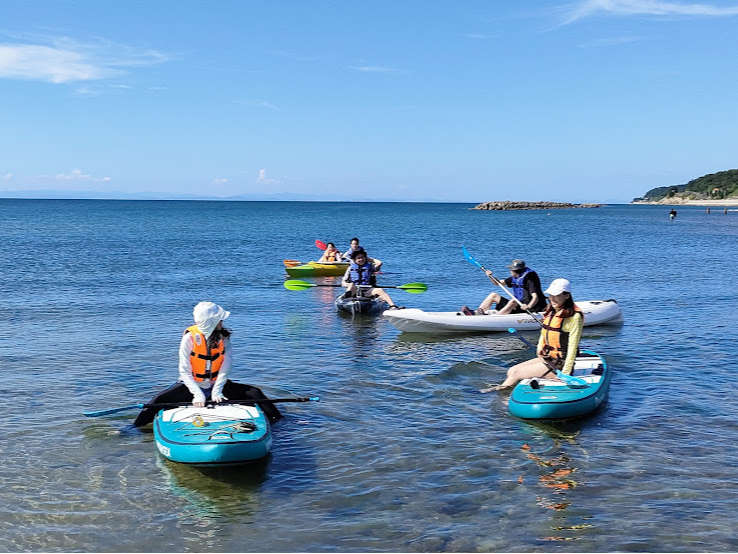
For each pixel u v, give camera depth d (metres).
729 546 4.75
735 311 14.65
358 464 6.14
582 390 7.63
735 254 31.16
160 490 5.61
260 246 35.84
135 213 100.12
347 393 8.30
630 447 6.55
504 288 12.62
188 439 5.99
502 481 5.80
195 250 32.22
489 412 7.59
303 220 78.62
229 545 4.78
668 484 5.73
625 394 8.28
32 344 10.98
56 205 159.50
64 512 5.21
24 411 7.50
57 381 8.74
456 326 12.04
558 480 5.81
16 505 5.29
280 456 6.33
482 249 34.75
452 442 6.67
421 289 15.28
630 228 60.91
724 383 8.79
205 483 5.74
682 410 7.66
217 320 6.72
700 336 11.80
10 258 26.28
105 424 7.11
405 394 8.27
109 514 5.19
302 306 15.63
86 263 24.89
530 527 5.02
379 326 13.02
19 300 15.88
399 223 71.88
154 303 15.62
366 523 5.09
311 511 5.27
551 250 33.94
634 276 22.03
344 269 22.80
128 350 10.59
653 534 4.91
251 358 10.16
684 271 23.59
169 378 8.95
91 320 13.27
